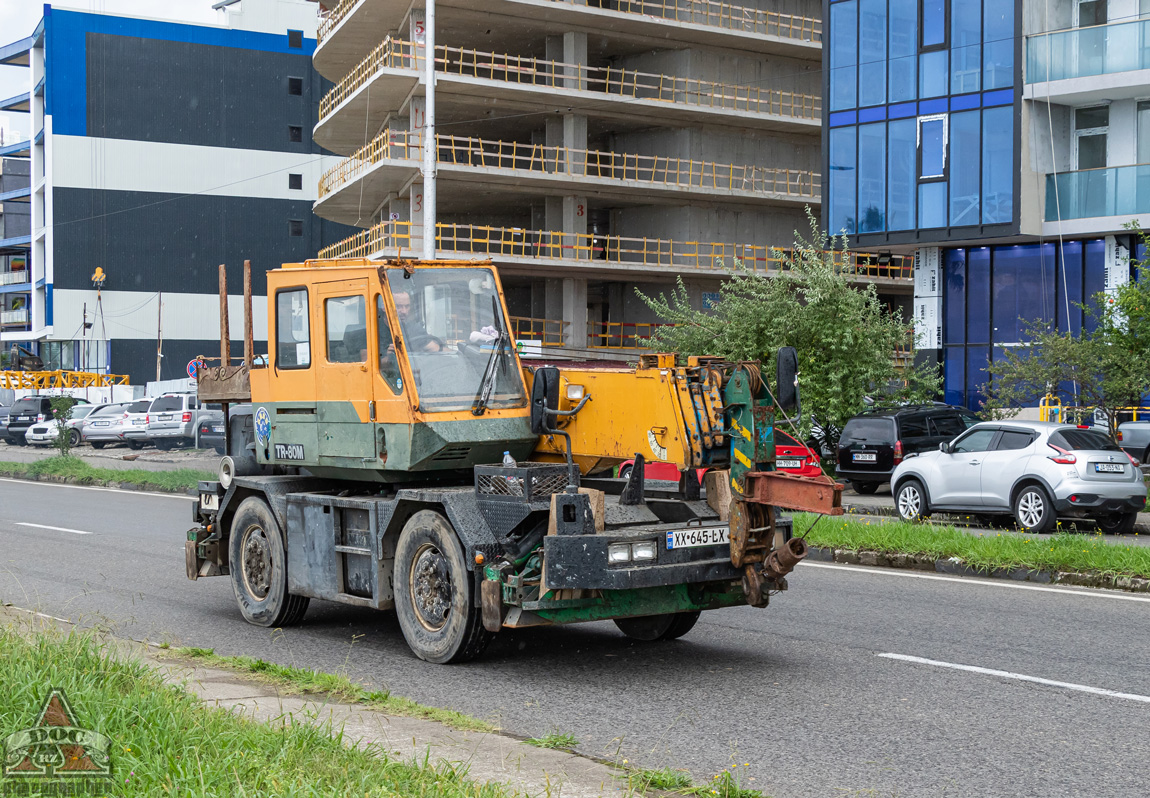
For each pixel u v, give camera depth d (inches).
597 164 1995.6
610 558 307.6
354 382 366.9
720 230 2133.4
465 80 1792.6
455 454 354.6
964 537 565.3
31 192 3398.1
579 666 340.5
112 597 469.7
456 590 333.4
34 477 1243.2
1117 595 468.1
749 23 2112.5
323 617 429.4
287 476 411.8
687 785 220.7
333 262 375.6
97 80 3058.6
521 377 370.3
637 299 2149.4
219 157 3171.8
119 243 3080.7
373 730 249.4
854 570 549.0
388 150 1814.7
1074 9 1288.1
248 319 422.6
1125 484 688.4
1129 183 1233.4
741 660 348.5
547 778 200.8
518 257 1897.1
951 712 285.3
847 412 1101.7
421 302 360.2
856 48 1409.9
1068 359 905.5
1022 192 1278.3
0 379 2536.9
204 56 3154.5
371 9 1841.8
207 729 216.1
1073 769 238.7
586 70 1964.8
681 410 334.0
